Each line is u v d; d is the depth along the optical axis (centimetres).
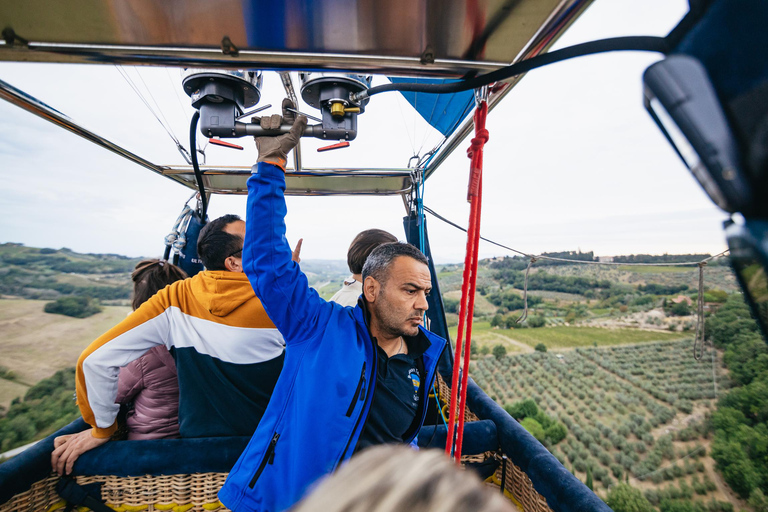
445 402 231
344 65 70
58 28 60
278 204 107
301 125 104
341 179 247
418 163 216
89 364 129
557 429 2152
